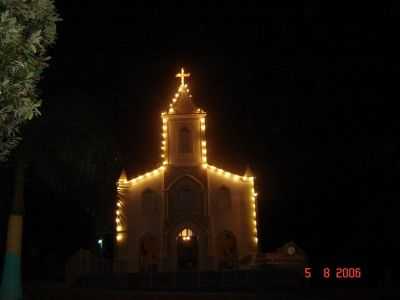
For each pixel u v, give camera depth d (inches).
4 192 933.2
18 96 311.3
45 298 917.8
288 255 1280.8
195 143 1536.7
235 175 1509.6
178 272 1154.7
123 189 1477.6
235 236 1461.6
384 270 1239.5
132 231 1462.8
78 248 1339.8
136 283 1153.4
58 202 1238.9
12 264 768.9
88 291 1031.6
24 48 319.3
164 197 1482.5
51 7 351.3
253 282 1135.0
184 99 1579.7
